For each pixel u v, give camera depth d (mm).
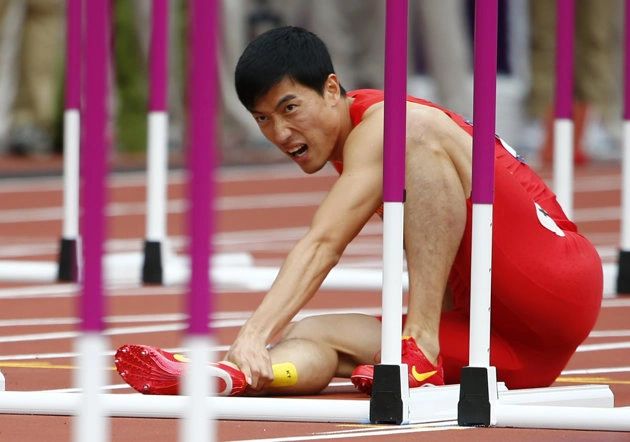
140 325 22688
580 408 14266
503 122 59250
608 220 40562
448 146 15320
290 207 42219
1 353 19641
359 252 33406
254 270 27594
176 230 36719
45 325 22500
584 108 55250
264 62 15273
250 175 49406
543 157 54438
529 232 15578
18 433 14047
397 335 14328
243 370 15109
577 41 58250
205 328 10172
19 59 50250
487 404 14352
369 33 59312
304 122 15422
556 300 15633
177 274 27500
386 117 13844
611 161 56719
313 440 13797
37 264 27547
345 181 15398
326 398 15953
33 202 41750
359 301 25656
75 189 27000
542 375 16172
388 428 14328
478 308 14281
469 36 60375
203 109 10047
